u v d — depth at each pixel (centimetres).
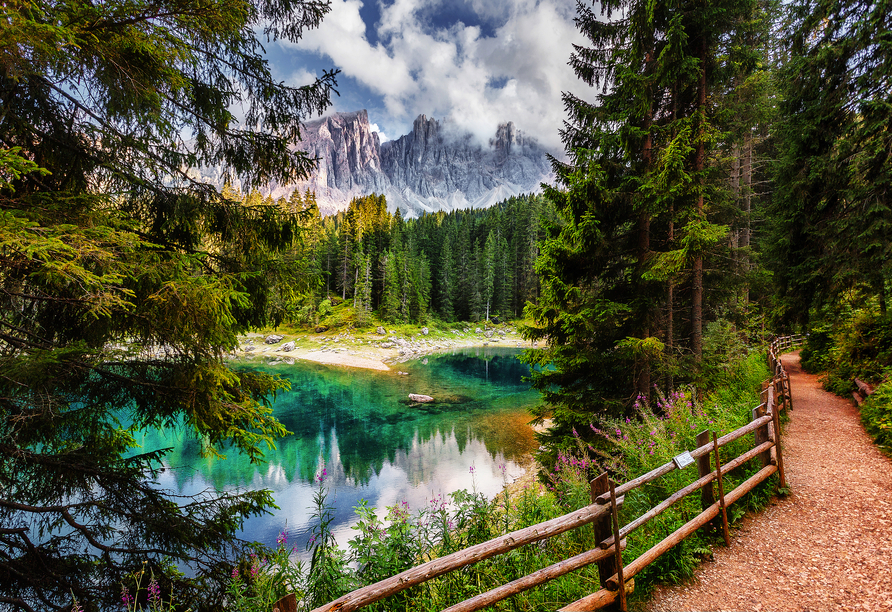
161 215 511
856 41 1051
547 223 934
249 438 448
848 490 549
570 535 440
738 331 1501
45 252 266
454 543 390
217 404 433
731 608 346
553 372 1008
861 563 392
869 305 1166
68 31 272
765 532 461
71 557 430
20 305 388
